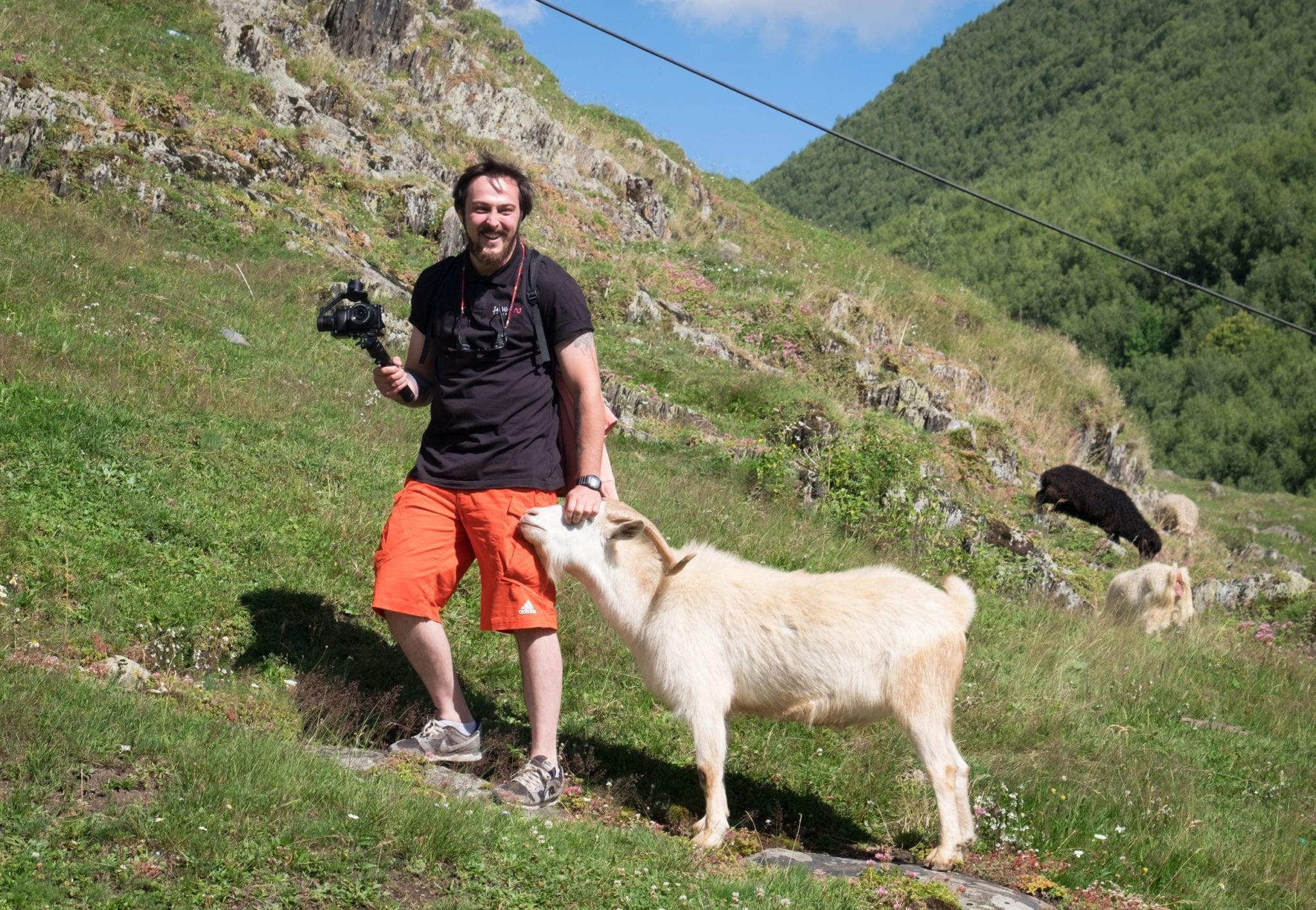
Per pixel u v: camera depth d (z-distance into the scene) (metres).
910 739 4.52
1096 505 17.41
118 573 5.56
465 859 3.43
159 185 14.33
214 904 2.96
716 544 9.27
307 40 20.98
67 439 6.72
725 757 4.75
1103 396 25.30
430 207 17.97
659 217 25.25
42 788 3.29
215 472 7.06
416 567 4.41
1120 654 9.22
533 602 4.40
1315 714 8.84
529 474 4.42
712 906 3.45
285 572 6.07
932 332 24.45
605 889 3.42
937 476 14.40
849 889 3.81
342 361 11.30
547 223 20.86
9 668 4.01
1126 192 127.38
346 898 3.11
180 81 17.17
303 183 16.95
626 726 5.59
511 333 4.39
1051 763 6.15
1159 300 110.62
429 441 4.53
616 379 14.25
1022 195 160.62
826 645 4.48
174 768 3.56
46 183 13.52
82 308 9.87
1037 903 4.18
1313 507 36.81
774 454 12.90
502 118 24.20
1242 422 77.44
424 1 27.27
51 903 2.81
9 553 5.38
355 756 4.38
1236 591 16.83
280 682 5.04
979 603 10.04
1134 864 5.17
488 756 4.72
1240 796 6.69
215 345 10.10
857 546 11.35
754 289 21.28
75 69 15.71
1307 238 110.06
